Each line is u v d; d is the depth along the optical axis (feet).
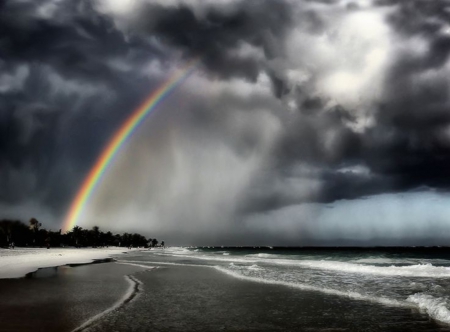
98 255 312.91
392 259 239.09
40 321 47.47
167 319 49.80
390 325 46.75
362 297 69.97
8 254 245.86
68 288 81.87
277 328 45.24
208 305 61.21
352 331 43.68
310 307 59.72
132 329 43.91
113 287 84.28
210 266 160.56
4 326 44.57
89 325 45.70
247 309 57.62
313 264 171.32
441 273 120.98
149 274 119.85
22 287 83.76
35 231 601.21
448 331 43.27
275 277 109.09
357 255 336.08
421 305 59.72
